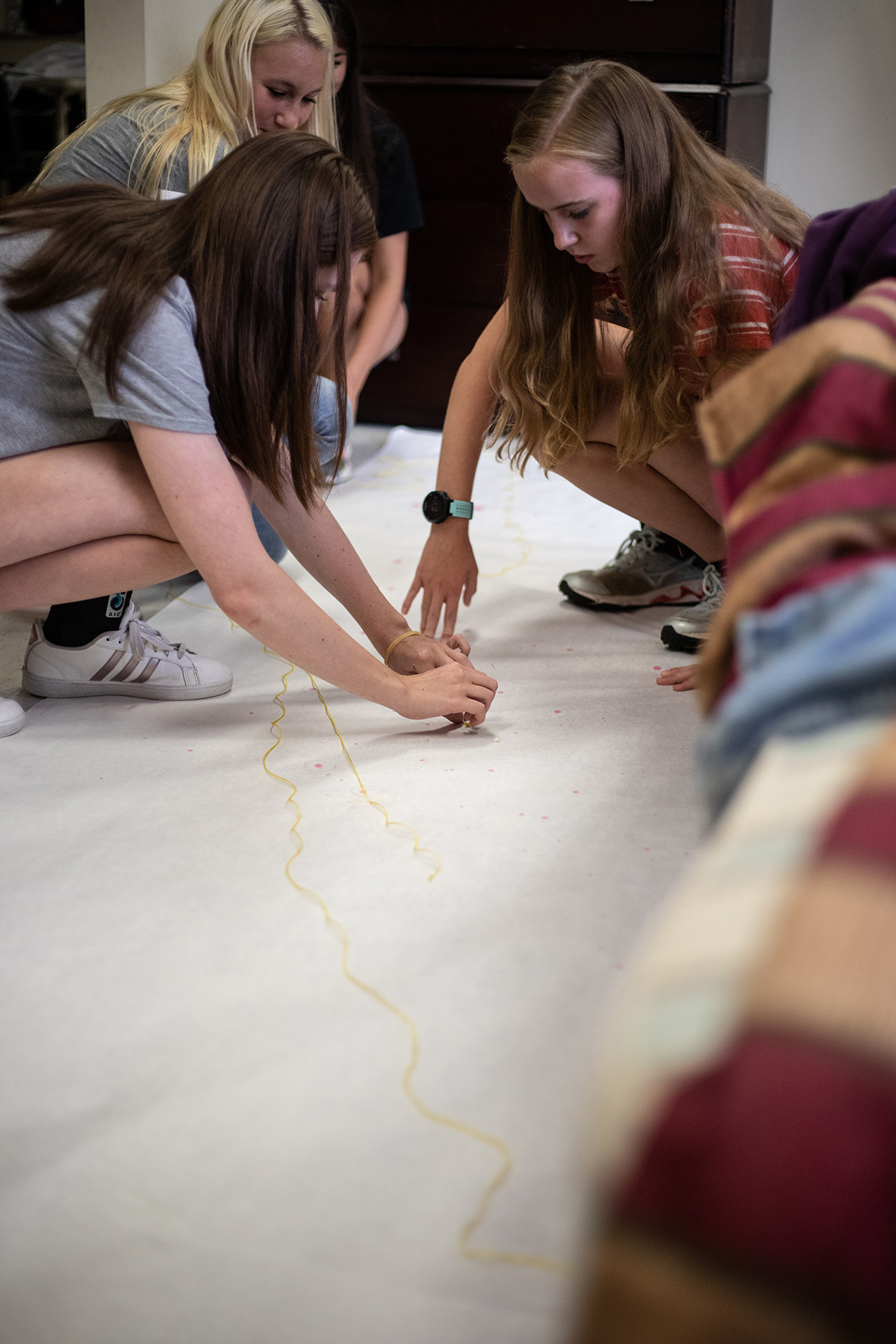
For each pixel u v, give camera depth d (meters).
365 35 3.07
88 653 1.62
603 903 1.13
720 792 0.62
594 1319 0.37
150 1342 0.70
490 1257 0.75
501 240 3.12
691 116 2.83
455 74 3.04
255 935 1.09
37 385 1.42
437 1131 0.85
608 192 1.44
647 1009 0.42
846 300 1.18
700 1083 0.38
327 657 1.37
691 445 1.74
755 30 2.96
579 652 1.81
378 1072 0.91
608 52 2.90
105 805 1.33
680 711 1.58
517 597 2.05
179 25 2.39
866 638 0.55
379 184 2.68
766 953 0.41
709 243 1.45
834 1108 0.36
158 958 1.05
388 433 3.30
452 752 1.46
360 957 1.05
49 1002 1.00
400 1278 0.73
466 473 1.75
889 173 3.29
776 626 0.61
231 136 1.86
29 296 1.34
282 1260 0.75
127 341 1.28
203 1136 0.85
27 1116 0.87
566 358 1.65
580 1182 0.45
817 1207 0.35
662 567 1.99
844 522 0.64
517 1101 0.88
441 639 1.82
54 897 1.15
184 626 1.95
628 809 1.31
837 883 0.42
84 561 1.49
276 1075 0.91
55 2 2.95
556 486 2.76
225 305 1.29
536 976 1.02
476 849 1.23
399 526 2.44
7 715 1.52
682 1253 0.36
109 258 1.32
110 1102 0.88
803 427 0.72
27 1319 0.72
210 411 1.33
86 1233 0.77
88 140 1.89
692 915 0.45
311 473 1.41
